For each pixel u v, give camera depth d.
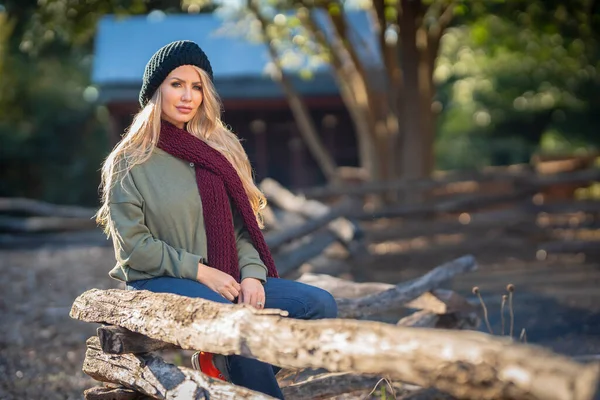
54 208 16.31
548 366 2.20
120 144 3.78
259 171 23.67
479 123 31.98
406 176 14.84
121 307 3.52
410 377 2.50
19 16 23.78
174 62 3.78
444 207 13.11
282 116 23.53
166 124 3.85
